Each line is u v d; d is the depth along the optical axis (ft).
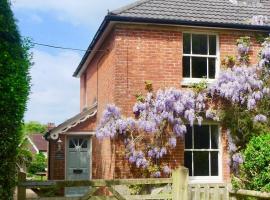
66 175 55.47
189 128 46.26
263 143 36.42
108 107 44.01
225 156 45.98
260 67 46.75
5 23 26.84
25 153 49.29
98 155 53.16
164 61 45.78
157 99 44.21
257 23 48.14
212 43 48.06
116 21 44.42
